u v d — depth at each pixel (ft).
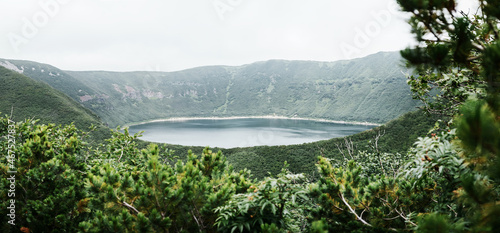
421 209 11.44
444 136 10.93
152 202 11.00
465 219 7.76
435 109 17.28
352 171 12.19
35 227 12.37
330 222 11.30
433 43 7.85
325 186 10.78
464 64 7.04
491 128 4.12
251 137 546.67
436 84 14.46
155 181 11.02
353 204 11.11
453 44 7.13
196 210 11.32
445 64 6.98
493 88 5.40
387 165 26.21
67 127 32.27
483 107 4.44
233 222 10.27
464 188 5.28
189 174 12.60
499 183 6.31
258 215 10.53
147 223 9.76
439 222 4.84
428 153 10.43
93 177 11.55
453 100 14.33
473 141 4.35
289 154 166.71
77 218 14.11
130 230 10.18
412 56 7.34
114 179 11.81
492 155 4.36
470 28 6.89
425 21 7.34
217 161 14.89
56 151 20.21
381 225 10.87
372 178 13.46
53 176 14.16
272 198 10.24
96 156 30.53
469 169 8.62
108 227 10.26
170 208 11.27
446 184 10.35
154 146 11.75
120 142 32.60
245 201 10.36
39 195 14.14
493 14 6.19
